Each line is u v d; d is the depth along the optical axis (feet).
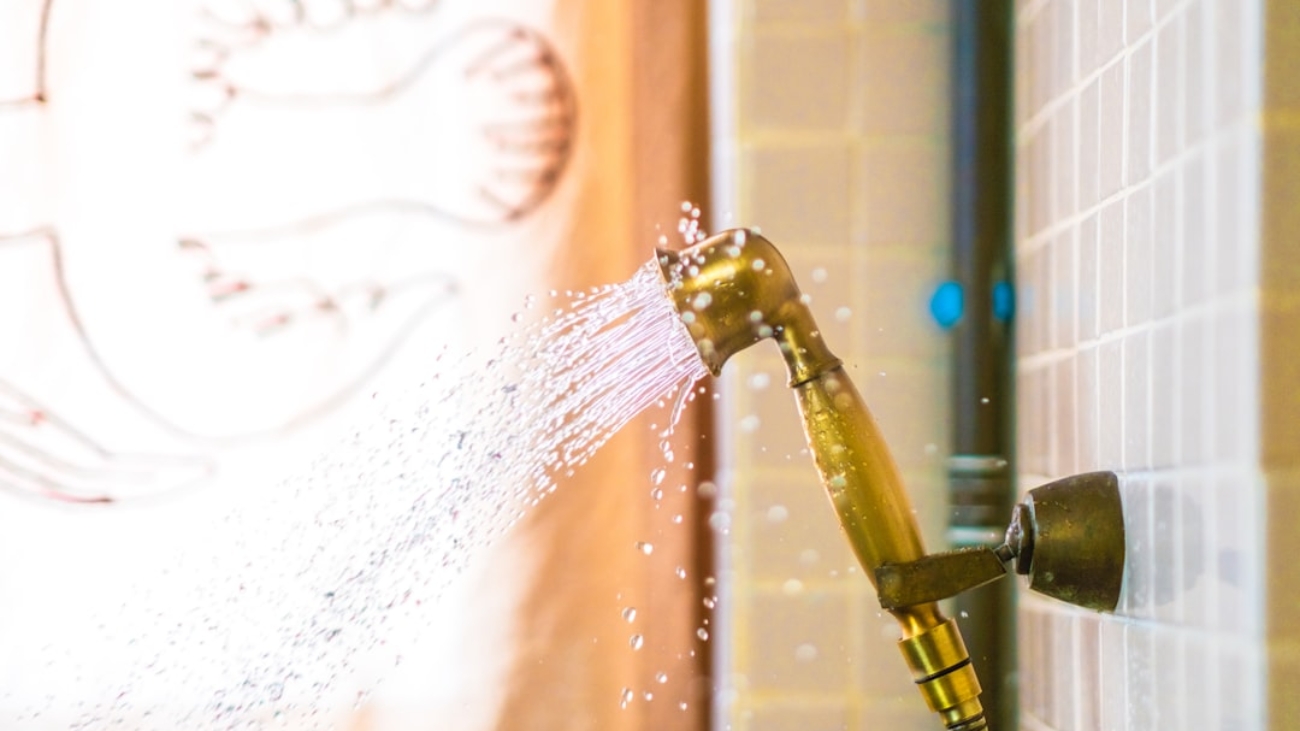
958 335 5.65
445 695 5.78
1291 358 4.14
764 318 4.54
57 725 5.82
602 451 5.77
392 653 5.76
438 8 5.91
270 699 5.64
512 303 5.88
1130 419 4.57
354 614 5.14
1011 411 5.57
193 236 5.91
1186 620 4.33
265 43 5.92
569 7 5.88
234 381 5.90
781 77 5.76
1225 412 4.22
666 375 4.73
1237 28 4.20
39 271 5.91
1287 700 4.12
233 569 5.77
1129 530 4.54
